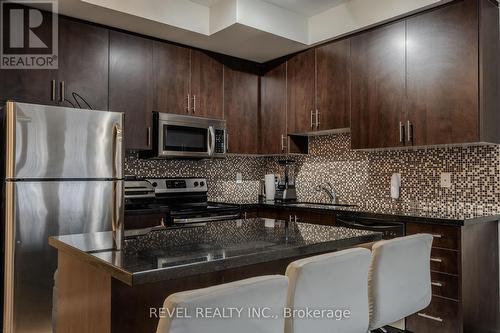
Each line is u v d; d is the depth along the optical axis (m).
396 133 3.05
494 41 2.80
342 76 3.46
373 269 1.54
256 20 3.27
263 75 4.24
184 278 1.64
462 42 2.69
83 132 2.58
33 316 2.37
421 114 2.90
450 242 2.52
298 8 3.47
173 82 3.58
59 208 2.47
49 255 2.43
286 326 1.23
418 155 3.28
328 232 2.02
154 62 3.47
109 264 1.32
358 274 1.40
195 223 3.36
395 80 3.07
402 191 3.37
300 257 1.98
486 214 2.77
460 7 2.71
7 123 2.33
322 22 3.55
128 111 3.29
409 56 2.98
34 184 2.38
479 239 2.68
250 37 3.47
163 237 1.84
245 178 4.53
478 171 2.92
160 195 3.71
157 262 1.34
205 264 1.36
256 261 1.49
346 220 3.10
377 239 1.97
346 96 3.42
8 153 2.32
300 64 3.85
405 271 1.63
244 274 1.83
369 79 3.25
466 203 2.98
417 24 2.94
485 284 2.72
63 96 2.97
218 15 3.32
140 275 1.21
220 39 3.52
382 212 2.94
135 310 1.49
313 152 4.17
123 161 2.75
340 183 3.88
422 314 2.63
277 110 4.07
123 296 1.45
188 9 3.29
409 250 1.64
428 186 3.20
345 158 3.85
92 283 1.53
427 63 2.87
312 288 1.26
